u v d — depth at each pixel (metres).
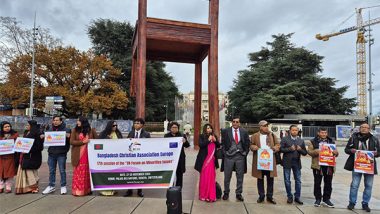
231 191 7.60
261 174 6.55
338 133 38.91
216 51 14.37
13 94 34.22
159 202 6.24
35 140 6.98
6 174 6.89
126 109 44.16
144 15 13.62
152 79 46.66
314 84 50.56
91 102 34.50
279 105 44.41
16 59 35.50
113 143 6.88
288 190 6.54
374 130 34.56
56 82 37.34
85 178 6.81
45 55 35.12
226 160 6.71
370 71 39.66
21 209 5.69
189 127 23.03
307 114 48.44
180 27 14.15
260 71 51.78
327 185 6.34
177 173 7.05
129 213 5.52
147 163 6.92
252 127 46.16
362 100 73.06
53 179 7.11
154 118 50.66
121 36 46.41
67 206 5.91
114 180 6.83
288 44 55.12
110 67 38.53
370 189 6.11
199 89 18.00
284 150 6.48
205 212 5.69
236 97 53.59
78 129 6.93
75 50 37.19
